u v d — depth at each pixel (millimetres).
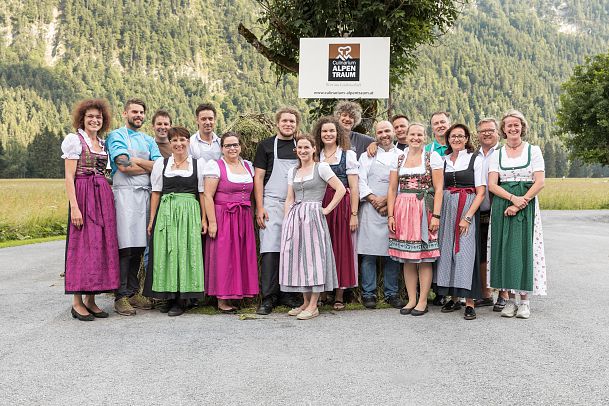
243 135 6977
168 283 6145
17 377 4133
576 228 18922
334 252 6352
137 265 6617
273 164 6473
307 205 6051
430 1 11477
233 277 6234
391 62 11211
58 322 5906
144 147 6711
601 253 11680
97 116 6109
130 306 6355
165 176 6246
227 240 6230
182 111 192125
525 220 5891
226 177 6270
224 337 5188
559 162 122188
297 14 10977
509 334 5219
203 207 6328
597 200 34906
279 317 6070
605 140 31828
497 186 6039
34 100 141500
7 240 17438
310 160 6141
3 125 120750
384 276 6676
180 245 6141
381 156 6609
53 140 90500
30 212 19438
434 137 7176
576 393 3727
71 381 4035
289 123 6402
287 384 3926
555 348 4750
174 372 4199
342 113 6746
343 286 6340
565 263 10164
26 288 8219
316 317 6047
